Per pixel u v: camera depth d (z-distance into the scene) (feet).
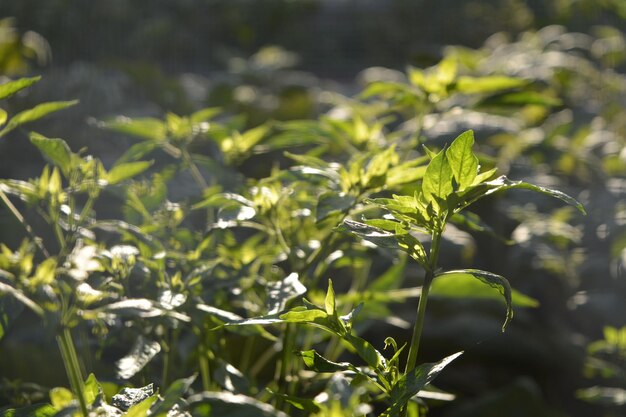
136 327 4.69
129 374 4.32
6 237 5.60
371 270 6.45
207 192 5.09
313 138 5.39
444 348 8.41
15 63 11.12
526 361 8.42
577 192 8.37
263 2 23.13
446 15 22.50
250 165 8.48
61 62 16.55
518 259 7.54
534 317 8.61
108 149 10.19
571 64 11.32
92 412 3.99
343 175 4.54
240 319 4.32
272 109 13.15
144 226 4.87
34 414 4.09
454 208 4.05
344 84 20.07
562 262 7.52
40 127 10.47
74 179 4.51
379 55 22.74
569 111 11.27
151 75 12.08
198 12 21.45
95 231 5.42
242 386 4.52
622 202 7.53
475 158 4.02
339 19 23.17
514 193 8.08
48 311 4.13
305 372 5.07
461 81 5.40
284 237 4.81
